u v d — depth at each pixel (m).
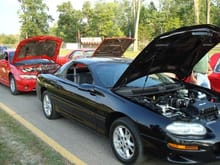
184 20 58.19
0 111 7.58
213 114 4.49
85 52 15.82
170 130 3.99
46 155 4.81
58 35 77.56
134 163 4.43
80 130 6.13
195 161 3.97
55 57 10.06
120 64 5.79
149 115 4.23
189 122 4.05
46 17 68.06
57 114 6.75
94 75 5.38
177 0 59.47
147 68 5.01
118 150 4.70
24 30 66.62
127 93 4.98
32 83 9.40
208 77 7.65
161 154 4.10
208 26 4.06
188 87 5.76
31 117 7.07
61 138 5.67
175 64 5.46
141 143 4.29
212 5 58.31
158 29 60.75
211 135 3.99
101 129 5.04
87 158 4.80
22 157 4.72
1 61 10.65
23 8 66.50
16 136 5.66
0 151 4.93
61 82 6.21
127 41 12.96
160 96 5.10
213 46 5.00
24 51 9.16
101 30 68.62
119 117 4.71
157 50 4.57
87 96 5.25
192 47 5.00
